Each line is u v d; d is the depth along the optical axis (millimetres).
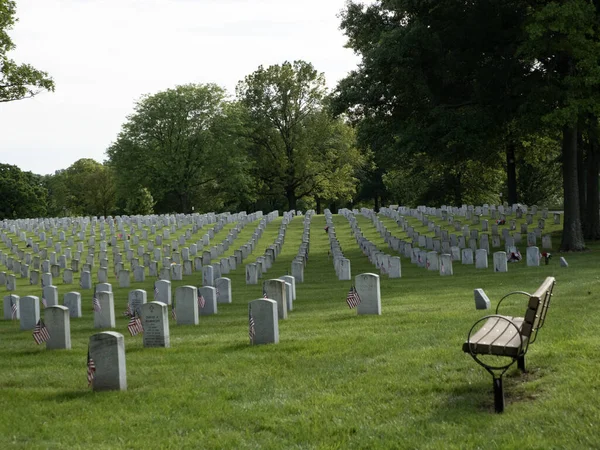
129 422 10266
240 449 8883
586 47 33750
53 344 17844
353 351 13805
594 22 34500
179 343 17016
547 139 53656
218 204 105438
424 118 42344
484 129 39812
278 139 96000
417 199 85688
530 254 32469
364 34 46469
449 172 76688
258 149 97875
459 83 41812
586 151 46969
